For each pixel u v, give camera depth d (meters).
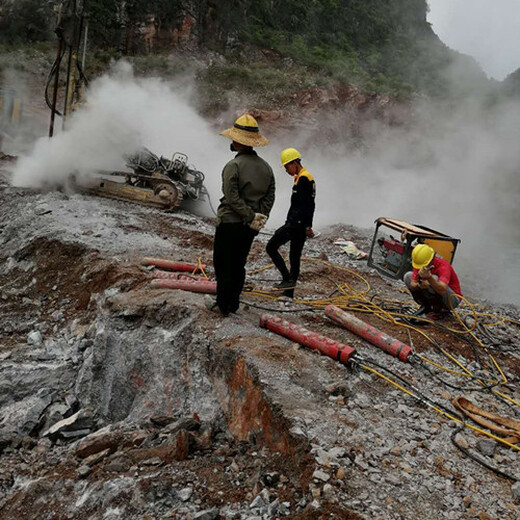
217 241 4.89
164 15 29.22
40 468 4.51
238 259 4.97
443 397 4.48
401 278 8.40
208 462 3.74
